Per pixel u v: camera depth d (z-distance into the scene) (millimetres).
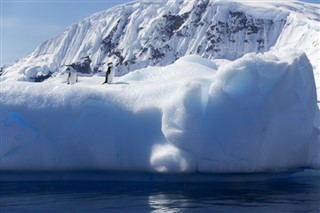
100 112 16016
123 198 13414
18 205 12602
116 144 15766
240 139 15422
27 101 16062
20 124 15711
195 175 15820
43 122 15891
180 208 12203
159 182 15914
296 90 16938
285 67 16531
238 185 15781
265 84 16281
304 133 16844
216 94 15617
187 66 19906
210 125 15375
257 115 15656
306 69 17188
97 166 15789
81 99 16109
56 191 14500
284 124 16469
